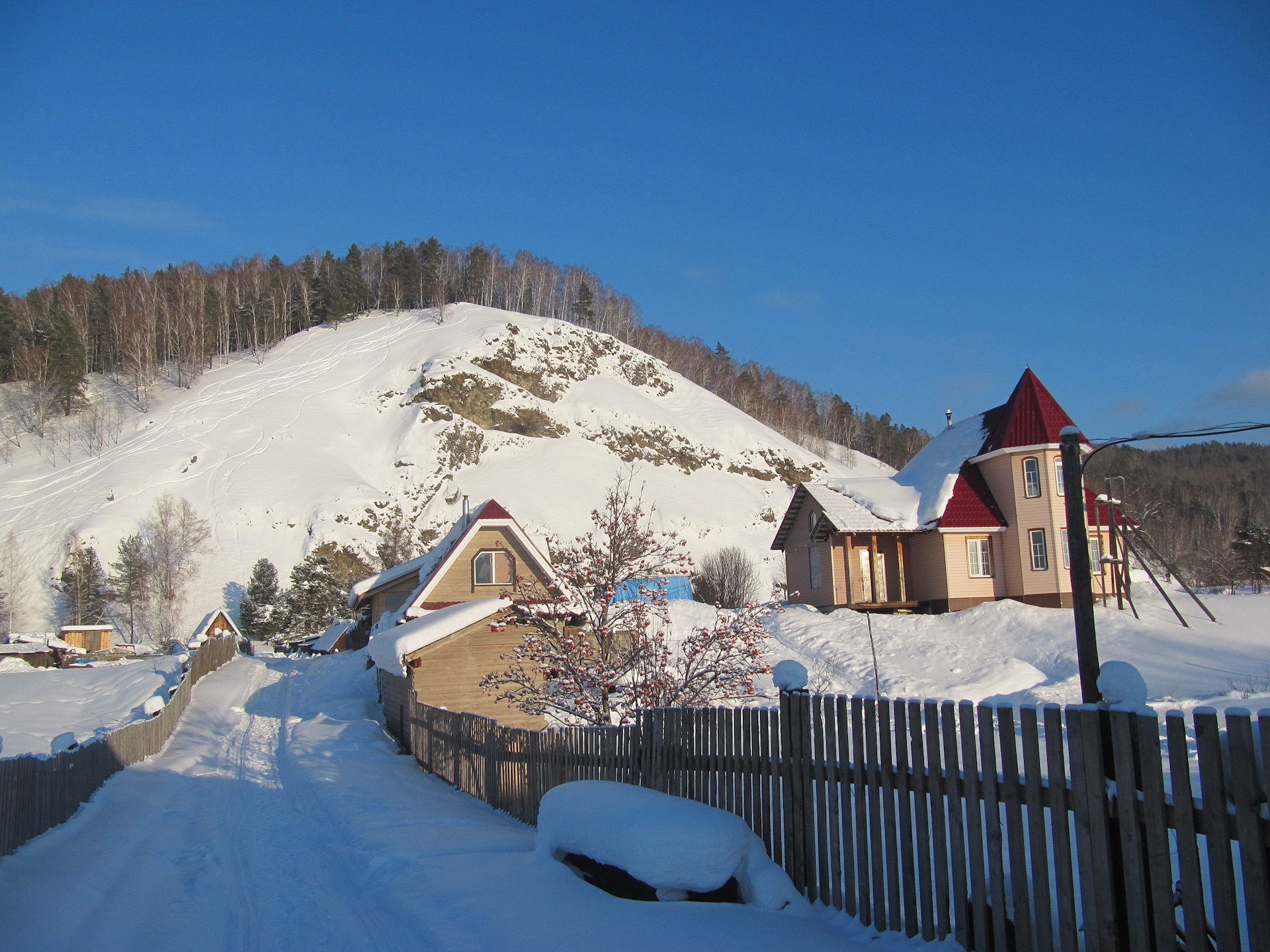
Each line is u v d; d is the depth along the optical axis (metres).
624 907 5.80
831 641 28.28
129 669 42.03
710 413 138.75
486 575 27.89
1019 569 33.00
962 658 25.45
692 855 5.88
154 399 112.25
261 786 14.42
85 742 12.67
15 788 8.98
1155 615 27.53
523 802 10.68
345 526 84.81
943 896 4.98
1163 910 3.87
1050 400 33.56
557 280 185.50
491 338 125.44
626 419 121.56
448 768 14.01
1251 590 33.66
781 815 6.49
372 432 107.62
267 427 103.94
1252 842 3.54
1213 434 6.40
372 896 7.41
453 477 100.94
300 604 69.94
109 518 81.25
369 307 158.25
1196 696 17.48
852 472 152.25
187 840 10.47
